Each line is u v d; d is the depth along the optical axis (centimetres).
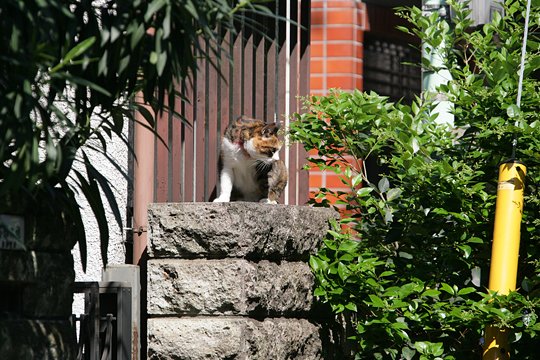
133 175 1137
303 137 1160
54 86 720
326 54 1791
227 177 1238
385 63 1889
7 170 746
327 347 1174
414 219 1088
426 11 1284
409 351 1046
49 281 818
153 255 1023
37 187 785
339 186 1725
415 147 1118
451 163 1091
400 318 1056
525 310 1045
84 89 773
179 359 998
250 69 1293
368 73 1847
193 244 1007
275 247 1062
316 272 1079
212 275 998
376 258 1041
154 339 1006
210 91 1229
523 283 1034
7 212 773
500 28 1125
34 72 684
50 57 661
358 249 1099
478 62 1102
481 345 1080
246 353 991
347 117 1126
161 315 1015
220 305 993
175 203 1016
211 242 1002
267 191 1259
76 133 793
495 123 1040
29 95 667
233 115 1264
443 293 1088
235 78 1266
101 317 1031
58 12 718
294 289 1095
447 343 1082
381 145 1122
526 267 1104
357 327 1081
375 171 1786
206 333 990
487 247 1084
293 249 1105
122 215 1133
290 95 1375
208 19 733
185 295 1002
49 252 823
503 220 955
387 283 1084
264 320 1040
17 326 782
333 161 1159
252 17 1297
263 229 1034
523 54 1007
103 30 715
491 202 1061
